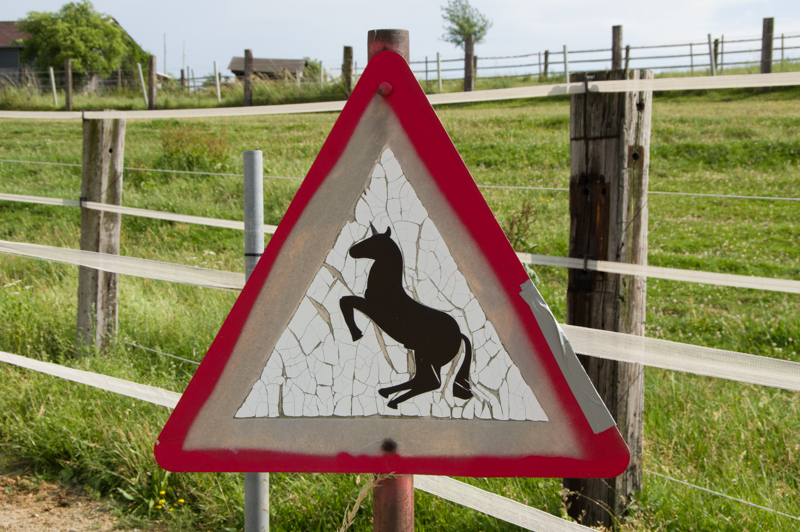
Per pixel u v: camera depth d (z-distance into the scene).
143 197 8.75
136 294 4.81
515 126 13.24
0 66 38.28
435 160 1.17
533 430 1.17
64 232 7.39
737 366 1.78
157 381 3.40
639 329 2.38
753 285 2.03
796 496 2.55
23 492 2.67
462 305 1.18
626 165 2.23
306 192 1.19
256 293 1.20
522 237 6.65
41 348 3.84
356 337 1.20
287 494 2.52
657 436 2.97
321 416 1.21
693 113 13.65
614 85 2.15
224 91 20.95
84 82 27.78
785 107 13.46
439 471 1.20
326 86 18.88
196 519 2.46
